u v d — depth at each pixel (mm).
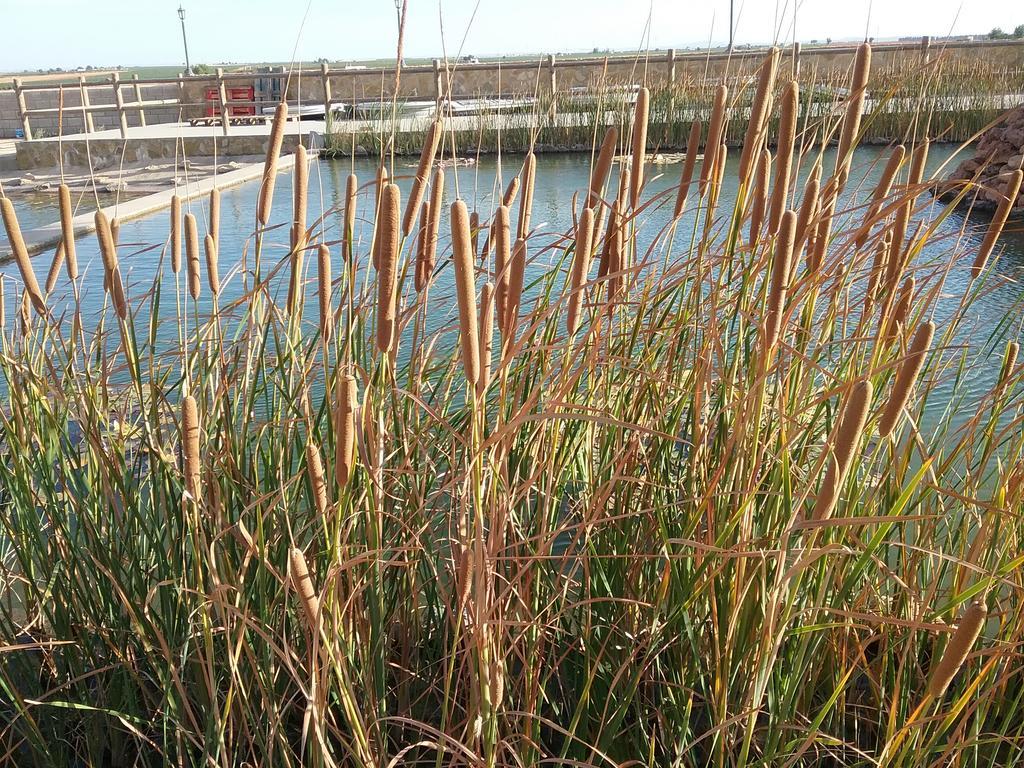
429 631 1808
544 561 1666
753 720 1272
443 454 1653
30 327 2123
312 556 1613
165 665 1607
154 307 1750
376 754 1399
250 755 1586
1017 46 14281
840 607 1402
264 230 1656
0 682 1562
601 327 1705
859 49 1437
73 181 12297
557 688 1834
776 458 1372
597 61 14078
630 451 1519
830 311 1591
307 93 17047
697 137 1486
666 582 1456
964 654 985
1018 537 1580
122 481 1656
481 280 2213
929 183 1393
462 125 13164
